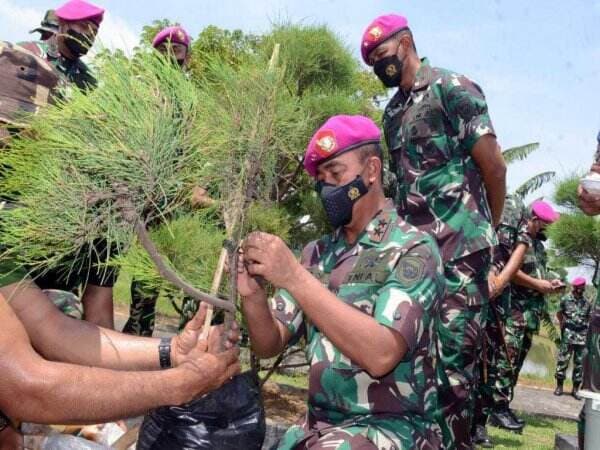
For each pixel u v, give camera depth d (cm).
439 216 330
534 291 639
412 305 206
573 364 1004
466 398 322
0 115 198
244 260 215
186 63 366
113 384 196
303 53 459
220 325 226
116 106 183
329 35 475
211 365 214
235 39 352
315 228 538
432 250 219
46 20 445
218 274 219
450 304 322
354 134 222
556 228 940
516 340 616
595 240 923
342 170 222
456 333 321
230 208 219
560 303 1017
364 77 552
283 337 244
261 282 229
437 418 255
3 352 186
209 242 246
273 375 741
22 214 184
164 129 185
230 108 214
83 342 226
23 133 194
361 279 221
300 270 204
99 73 188
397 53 341
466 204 328
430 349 221
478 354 334
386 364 203
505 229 557
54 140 184
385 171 438
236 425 242
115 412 196
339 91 487
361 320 202
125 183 185
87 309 279
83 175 182
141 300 496
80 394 191
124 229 189
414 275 211
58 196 180
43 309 220
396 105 353
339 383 219
